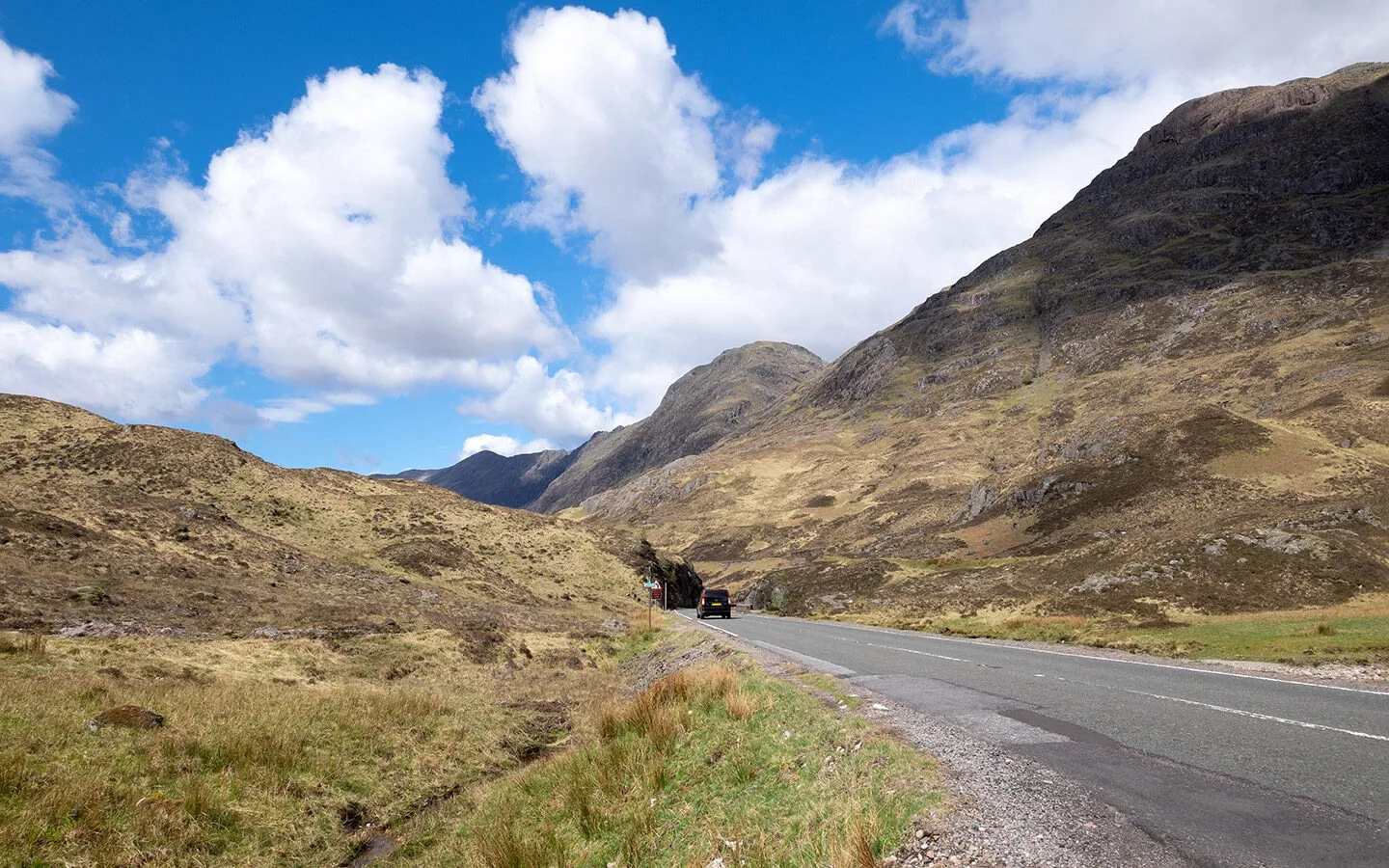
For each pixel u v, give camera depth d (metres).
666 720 12.82
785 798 7.85
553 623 39.34
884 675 14.57
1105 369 199.50
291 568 38.31
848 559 88.81
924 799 6.27
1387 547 44.31
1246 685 11.97
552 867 8.96
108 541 31.81
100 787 10.00
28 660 15.52
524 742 17.39
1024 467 115.62
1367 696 10.45
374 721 15.91
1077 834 5.25
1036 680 13.34
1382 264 182.00
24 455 47.53
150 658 17.84
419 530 56.59
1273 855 4.72
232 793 11.20
